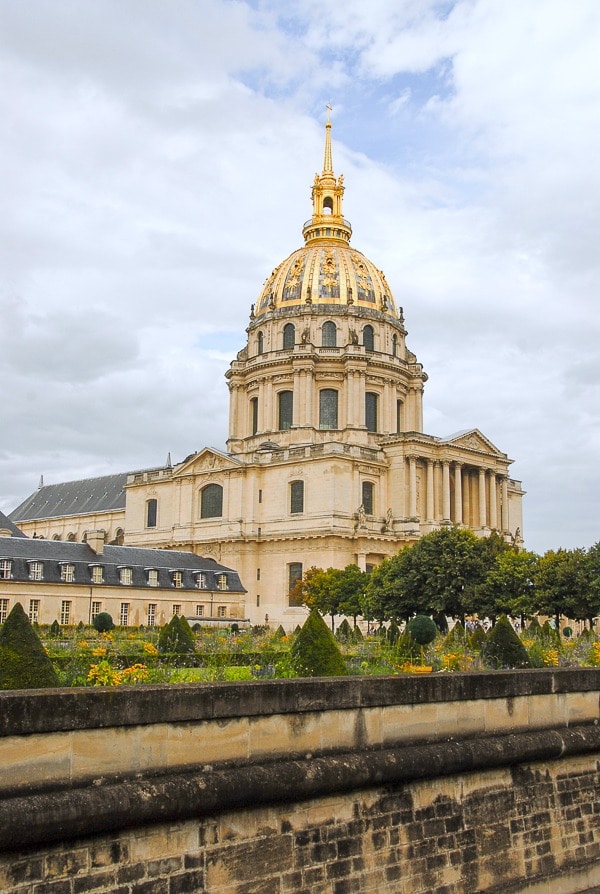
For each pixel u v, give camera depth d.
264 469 129.75
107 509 165.12
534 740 23.00
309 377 136.38
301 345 136.75
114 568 106.06
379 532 123.31
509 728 23.08
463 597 87.69
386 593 91.88
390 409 139.88
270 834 17.81
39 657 21.22
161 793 16.03
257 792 17.25
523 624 88.69
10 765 14.78
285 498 126.44
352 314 140.12
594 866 24.19
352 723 19.67
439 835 20.75
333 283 142.62
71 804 14.92
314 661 30.80
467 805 21.58
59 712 15.39
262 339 144.62
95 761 15.77
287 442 135.00
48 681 21.05
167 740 16.72
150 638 73.50
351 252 148.50
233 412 146.62
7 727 14.78
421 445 127.62
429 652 51.03
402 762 19.80
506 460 139.38
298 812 18.31
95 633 83.12
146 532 141.75
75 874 15.24
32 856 14.83
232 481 130.75
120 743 16.11
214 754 17.34
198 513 135.88
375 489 127.25
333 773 18.50
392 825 19.89
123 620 105.19
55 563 100.31
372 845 19.41
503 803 22.42
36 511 185.50
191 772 16.95
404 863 19.92
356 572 107.19
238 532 127.44
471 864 21.27
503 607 85.75
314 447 124.31
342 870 18.78
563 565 83.50
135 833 16.00
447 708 21.69
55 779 15.27
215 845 17.00
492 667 40.00
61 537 174.25
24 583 96.44
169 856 16.38
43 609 97.75
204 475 135.00
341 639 75.12
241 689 17.83
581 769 24.83
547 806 23.53
